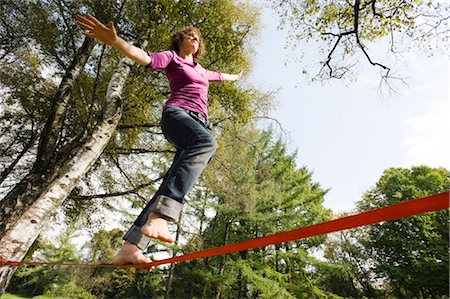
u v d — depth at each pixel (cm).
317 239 2216
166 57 190
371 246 2506
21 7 770
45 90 945
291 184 2002
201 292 1922
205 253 161
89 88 841
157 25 750
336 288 2461
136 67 765
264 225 1862
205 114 194
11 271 432
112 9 805
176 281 2138
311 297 1884
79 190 1030
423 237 2273
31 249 1165
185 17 771
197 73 205
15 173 1060
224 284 1806
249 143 984
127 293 2544
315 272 2097
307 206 2072
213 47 822
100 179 1045
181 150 190
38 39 788
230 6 809
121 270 2575
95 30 141
